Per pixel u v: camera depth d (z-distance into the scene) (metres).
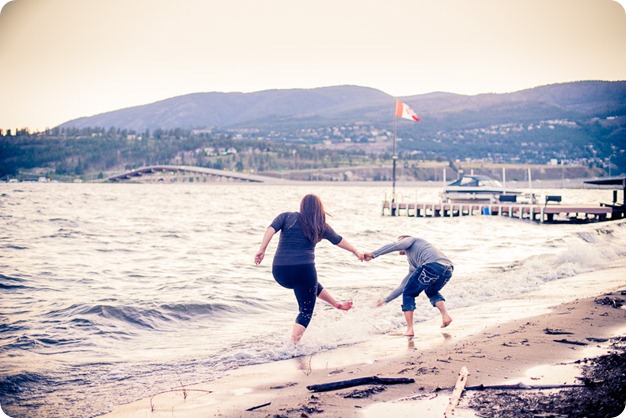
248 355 6.37
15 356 6.42
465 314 8.30
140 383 5.46
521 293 10.08
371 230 29.38
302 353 6.41
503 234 26.83
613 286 10.55
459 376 4.94
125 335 7.60
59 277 13.23
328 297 7.06
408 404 4.46
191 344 7.12
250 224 36.19
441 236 25.59
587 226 32.16
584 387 4.59
